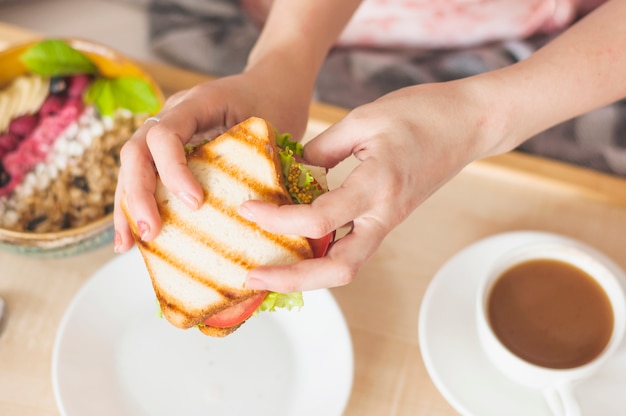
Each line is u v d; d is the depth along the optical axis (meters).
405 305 0.58
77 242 0.57
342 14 0.58
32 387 0.55
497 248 0.58
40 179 0.62
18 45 0.65
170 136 0.45
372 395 0.55
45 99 0.65
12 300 0.58
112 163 0.63
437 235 0.61
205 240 0.46
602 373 0.53
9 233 0.56
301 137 0.55
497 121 0.49
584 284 0.54
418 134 0.47
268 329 0.55
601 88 0.51
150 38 0.82
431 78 0.78
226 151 0.46
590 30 0.52
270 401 0.53
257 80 0.52
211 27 0.82
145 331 0.55
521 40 0.79
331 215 0.42
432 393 0.55
